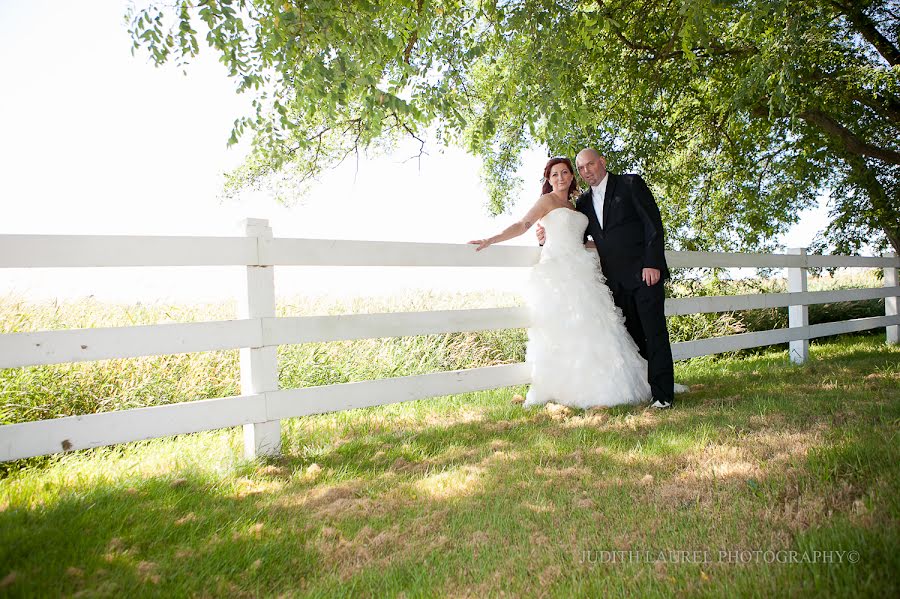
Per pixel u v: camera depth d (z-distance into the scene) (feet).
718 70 24.27
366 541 6.89
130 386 14.93
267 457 10.71
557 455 9.94
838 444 8.60
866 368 17.35
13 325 15.14
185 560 6.33
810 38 18.52
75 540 6.71
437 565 6.19
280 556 6.51
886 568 5.08
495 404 15.31
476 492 8.34
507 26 13.46
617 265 14.06
